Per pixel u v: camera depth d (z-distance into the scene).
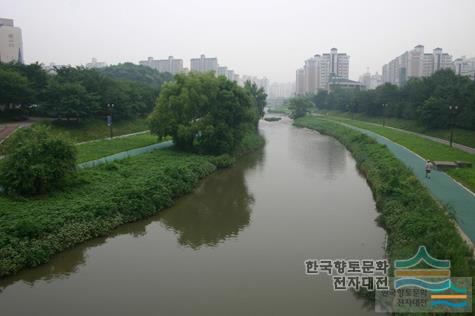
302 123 98.94
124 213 24.67
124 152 40.91
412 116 72.31
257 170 41.56
